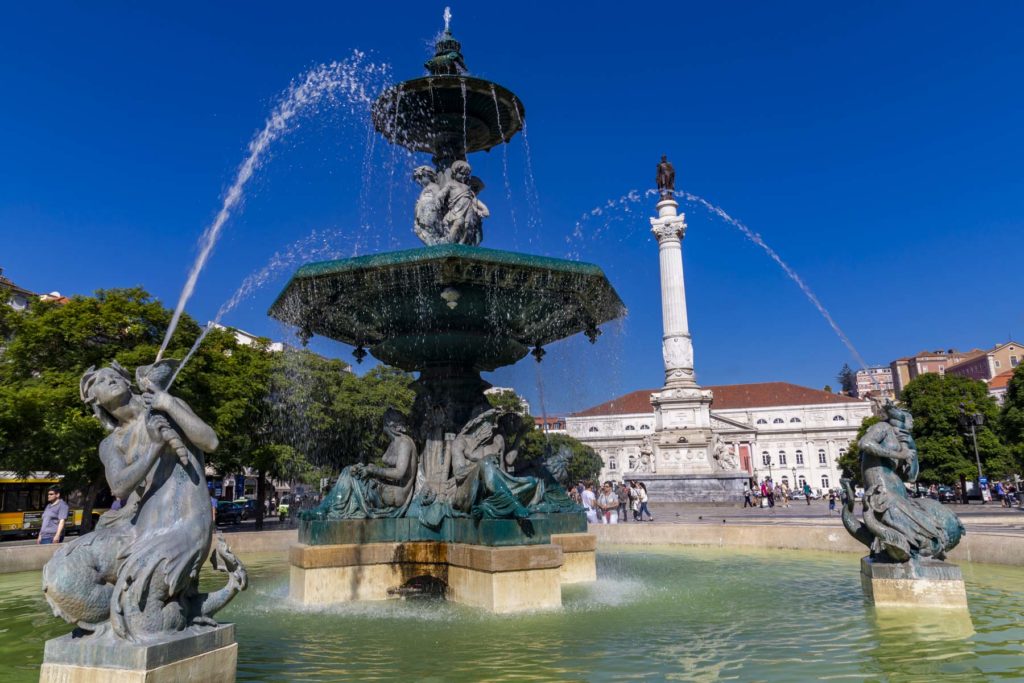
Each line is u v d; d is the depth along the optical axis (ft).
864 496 21.12
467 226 28.91
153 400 12.22
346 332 29.86
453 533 23.59
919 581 19.84
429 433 26.86
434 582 23.86
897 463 21.03
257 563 37.58
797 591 24.09
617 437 298.56
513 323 27.30
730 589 24.89
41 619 20.67
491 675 13.93
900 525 20.12
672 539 43.88
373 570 23.76
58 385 66.85
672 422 153.28
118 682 10.39
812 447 322.55
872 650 15.48
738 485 141.79
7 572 32.09
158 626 11.04
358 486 24.70
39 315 72.43
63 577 10.83
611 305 28.60
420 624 19.08
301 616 20.48
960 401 136.77
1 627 19.42
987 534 29.78
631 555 38.09
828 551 37.55
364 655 15.66
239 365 84.12
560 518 27.22
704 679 13.48
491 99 29.25
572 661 14.96
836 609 20.38
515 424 27.89
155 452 11.82
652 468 157.38
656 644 16.46
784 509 115.44
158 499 11.92
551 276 24.98
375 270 23.86
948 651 15.28
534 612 20.59
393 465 25.43
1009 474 136.98
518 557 21.11
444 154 30.30
